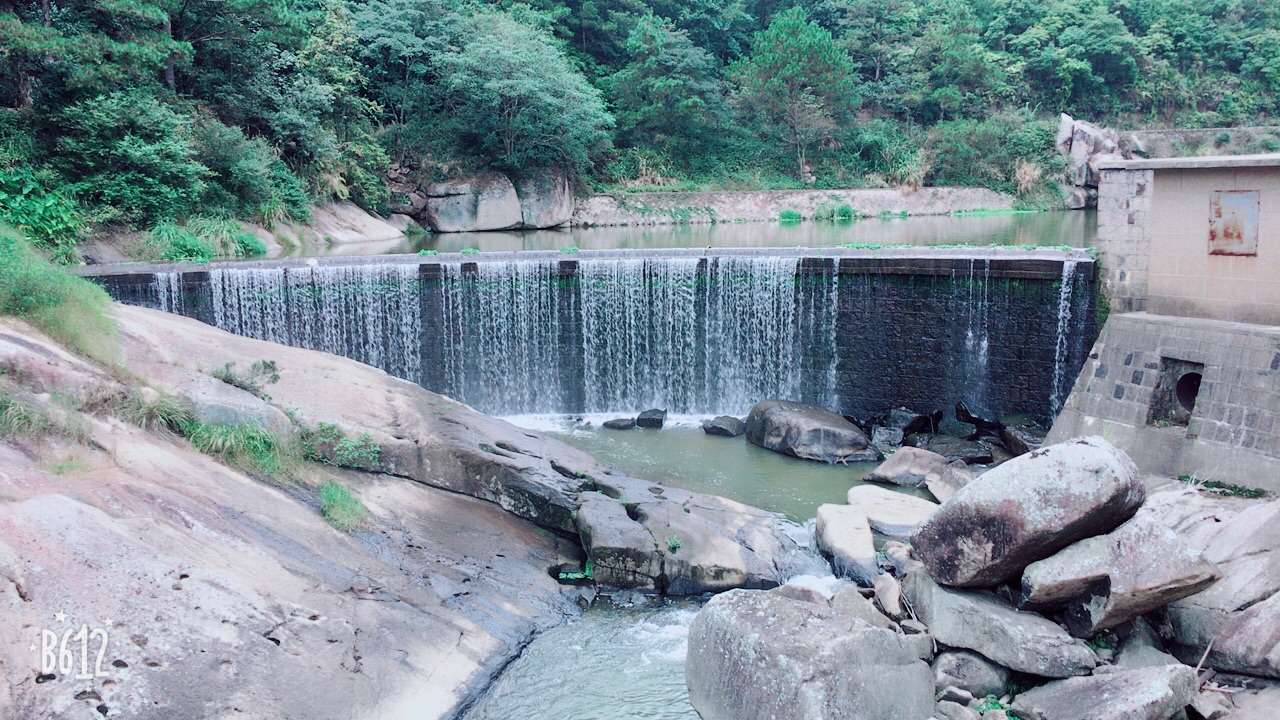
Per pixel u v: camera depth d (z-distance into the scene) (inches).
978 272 678.5
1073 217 1838.1
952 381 705.6
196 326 576.7
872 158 2267.5
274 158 1229.1
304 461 461.7
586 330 771.4
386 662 342.6
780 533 492.1
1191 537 407.2
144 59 952.9
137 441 400.8
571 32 2092.8
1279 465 445.1
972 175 2237.9
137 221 952.9
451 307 758.5
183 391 448.1
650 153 2026.3
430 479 485.1
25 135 904.3
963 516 350.6
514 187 1651.1
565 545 479.2
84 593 299.3
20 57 909.8
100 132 936.3
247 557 361.7
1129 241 540.1
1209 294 510.6
